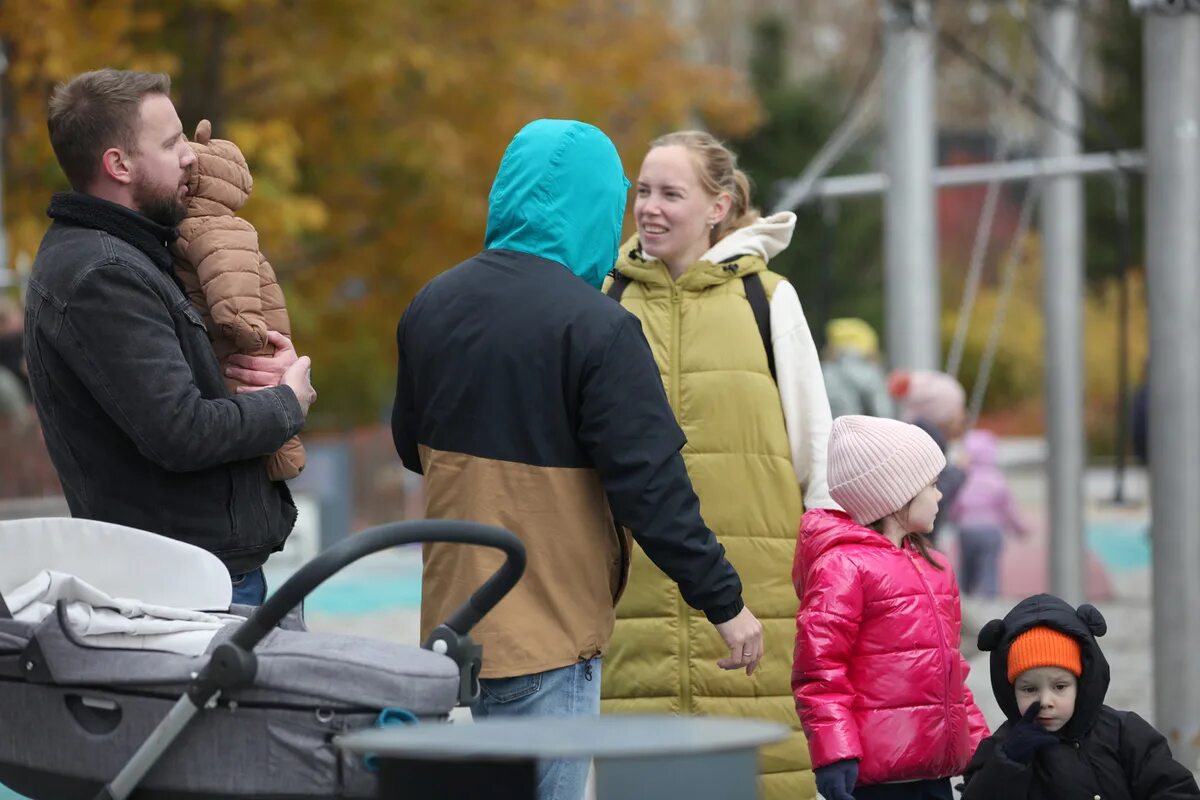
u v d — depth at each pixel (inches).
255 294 492.1
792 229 596.4
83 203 462.3
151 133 470.6
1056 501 1456.7
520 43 1952.5
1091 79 4315.9
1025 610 502.9
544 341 455.5
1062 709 495.5
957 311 4308.6
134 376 442.9
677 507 450.9
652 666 568.4
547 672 455.5
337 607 1593.3
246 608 446.6
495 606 439.5
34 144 1539.1
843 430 540.4
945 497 1136.2
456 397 462.3
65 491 470.3
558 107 1969.7
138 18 1588.3
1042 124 1465.3
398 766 336.5
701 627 567.2
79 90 468.8
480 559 456.4
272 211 1627.7
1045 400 1461.6
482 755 298.0
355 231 2009.1
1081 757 499.5
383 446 2194.9
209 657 389.7
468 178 1952.5
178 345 454.6
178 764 386.6
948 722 521.0
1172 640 861.2
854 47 5187.0
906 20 1302.9
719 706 566.6
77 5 1540.4
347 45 1754.4
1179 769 498.0
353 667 378.9
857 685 519.2
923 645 519.2
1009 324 4284.0
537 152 477.1
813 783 571.8
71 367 452.8
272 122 1668.3
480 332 462.3
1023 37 2640.3
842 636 514.3
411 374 483.5
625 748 298.8
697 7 5118.1
